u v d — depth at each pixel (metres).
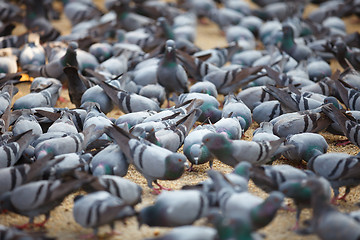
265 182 9.30
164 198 8.15
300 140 11.20
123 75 15.07
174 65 15.31
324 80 15.56
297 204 8.81
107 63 17.05
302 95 14.16
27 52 17.70
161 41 20.23
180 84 15.59
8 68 16.59
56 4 32.44
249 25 24.45
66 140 10.38
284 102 13.54
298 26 23.55
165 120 12.04
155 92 15.14
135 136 10.10
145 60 17.66
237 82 15.42
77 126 12.68
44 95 13.94
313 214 7.89
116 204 7.98
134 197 8.96
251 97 14.63
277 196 7.63
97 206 7.85
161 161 9.56
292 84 15.08
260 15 27.14
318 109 12.62
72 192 9.97
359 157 9.54
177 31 22.55
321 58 18.61
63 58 16.02
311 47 20.23
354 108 13.56
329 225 7.45
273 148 10.16
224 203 8.00
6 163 9.68
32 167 8.84
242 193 8.19
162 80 15.53
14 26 21.27
